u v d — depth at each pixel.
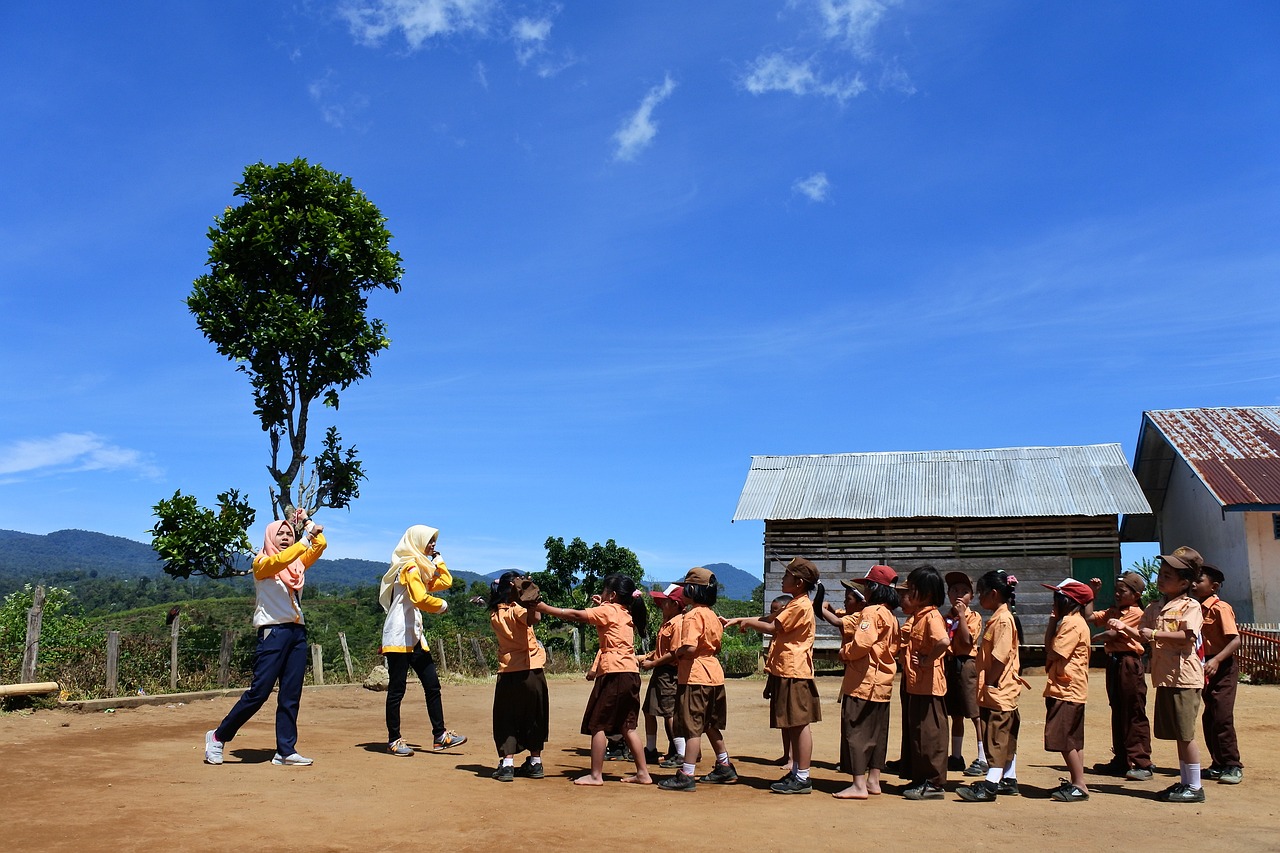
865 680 6.61
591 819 5.46
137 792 5.80
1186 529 23.58
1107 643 7.85
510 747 6.87
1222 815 6.00
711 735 7.18
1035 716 11.99
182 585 98.00
